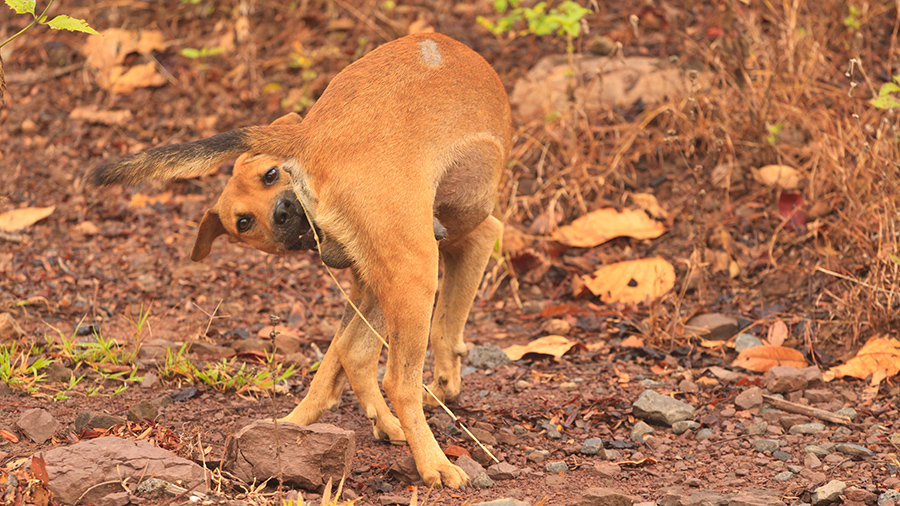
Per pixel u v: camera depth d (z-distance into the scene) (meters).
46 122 14.46
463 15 16.23
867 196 10.03
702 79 12.58
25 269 10.91
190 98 14.98
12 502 5.24
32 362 8.02
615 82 13.12
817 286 9.68
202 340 9.20
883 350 8.29
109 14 16.95
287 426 5.93
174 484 5.47
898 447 6.66
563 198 11.93
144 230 12.23
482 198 6.79
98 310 10.02
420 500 5.81
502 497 5.88
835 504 5.79
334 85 6.42
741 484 6.23
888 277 9.06
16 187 12.93
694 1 14.81
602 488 5.91
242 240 7.26
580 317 9.96
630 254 10.95
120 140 13.98
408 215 5.96
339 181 6.05
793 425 7.27
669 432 7.30
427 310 6.00
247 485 5.79
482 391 8.20
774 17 13.58
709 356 8.92
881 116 11.07
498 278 11.00
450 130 6.35
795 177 11.21
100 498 5.32
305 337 9.55
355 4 16.44
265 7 16.81
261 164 6.89
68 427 6.64
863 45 13.09
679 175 11.95
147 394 7.65
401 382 6.10
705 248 10.38
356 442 6.99
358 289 6.98
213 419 7.17
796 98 11.84
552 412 7.63
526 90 13.54
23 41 16.38
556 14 13.78
